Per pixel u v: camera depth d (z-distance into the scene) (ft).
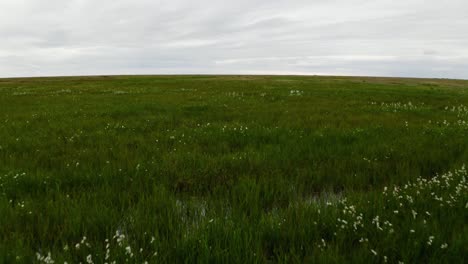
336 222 12.06
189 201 14.89
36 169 19.72
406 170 18.94
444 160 21.33
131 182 17.42
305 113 48.21
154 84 157.17
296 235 11.29
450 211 12.70
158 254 10.02
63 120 41.93
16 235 10.91
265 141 28.91
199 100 69.87
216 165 20.33
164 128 36.01
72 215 12.55
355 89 111.65
